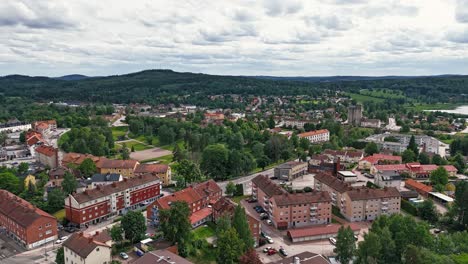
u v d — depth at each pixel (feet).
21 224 479.82
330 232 512.63
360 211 575.38
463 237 442.50
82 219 532.73
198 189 602.03
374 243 392.88
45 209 583.58
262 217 577.84
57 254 429.38
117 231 460.96
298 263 362.33
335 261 435.53
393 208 590.55
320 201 555.28
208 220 558.97
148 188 637.30
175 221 441.68
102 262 411.75
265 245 489.26
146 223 547.08
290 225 546.67
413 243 417.90
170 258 365.20
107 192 570.05
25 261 442.91
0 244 488.44
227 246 402.72
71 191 640.99
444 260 374.84
